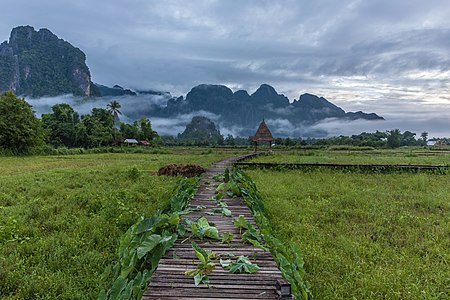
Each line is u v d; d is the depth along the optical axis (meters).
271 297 2.97
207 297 2.96
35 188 10.86
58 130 60.25
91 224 6.66
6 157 33.56
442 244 5.96
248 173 16.19
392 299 4.04
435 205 8.91
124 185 11.71
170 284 3.18
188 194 7.33
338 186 12.17
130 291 3.08
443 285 4.42
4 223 6.54
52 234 6.14
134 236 4.13
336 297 4.01
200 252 3.61
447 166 16.98
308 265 5.01
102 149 47.41
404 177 15.23
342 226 7.06
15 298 3.99
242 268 3.50
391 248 5.79
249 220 5.64
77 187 11.35
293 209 8.27
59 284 4.26
